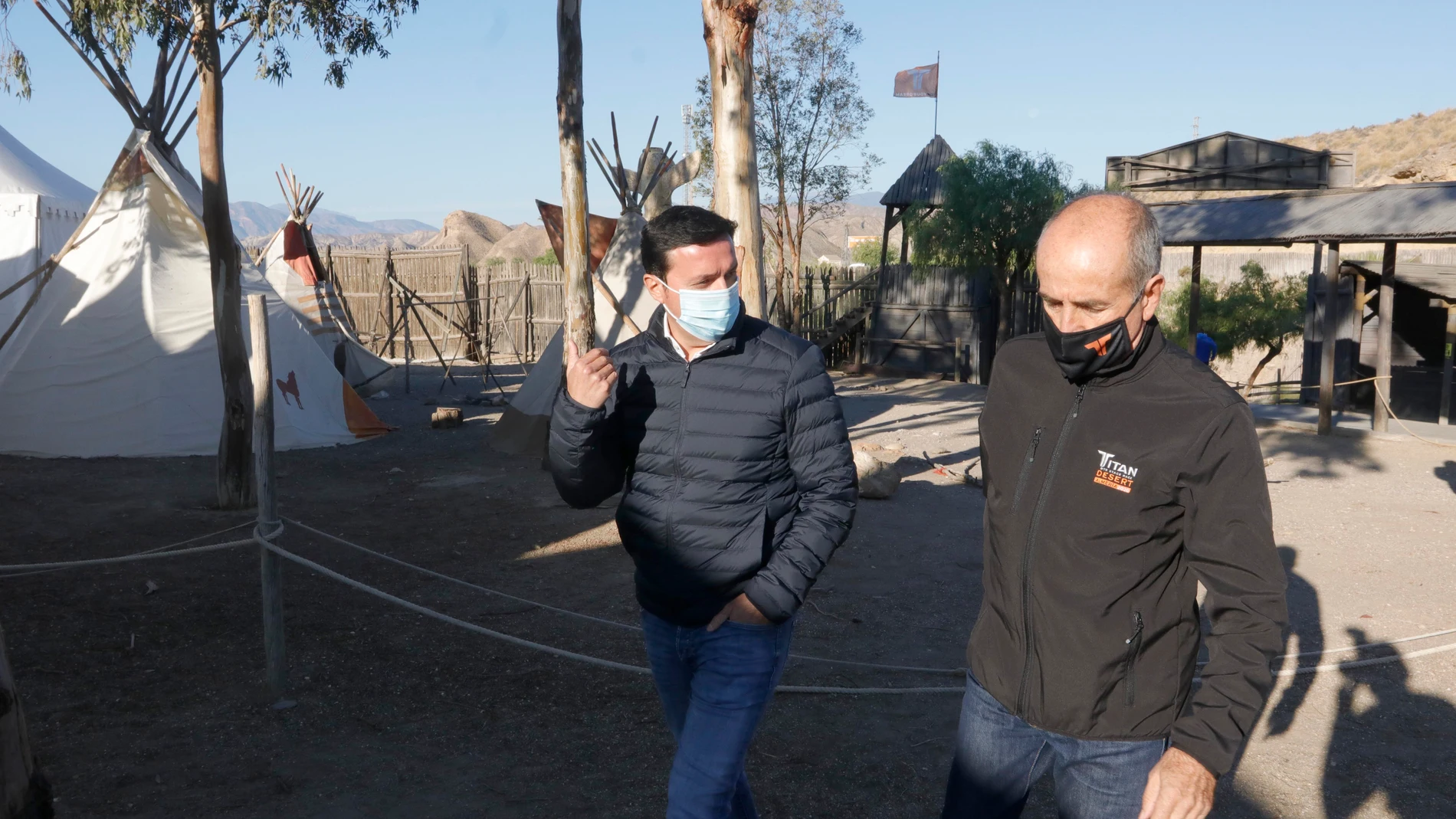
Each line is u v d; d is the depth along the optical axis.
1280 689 5.02
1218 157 20.14
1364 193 13.92
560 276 30.09
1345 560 7.63
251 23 9.16
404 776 4.00
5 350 11.98
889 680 5.14
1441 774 4.08
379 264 26.91
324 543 7.87
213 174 8.63
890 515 9.02
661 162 12.42
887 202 25.09
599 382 2.48
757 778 4.00
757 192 9.77
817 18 29.50
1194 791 1.81
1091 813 2.13
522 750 4.25
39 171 17.25
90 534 8.02
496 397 18.44
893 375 23.59
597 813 3.71
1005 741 2.25
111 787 3.88
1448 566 7.44
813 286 26.78
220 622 5.92
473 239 112.75
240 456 9.02
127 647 5.47
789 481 2.65
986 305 22.67
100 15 8.66
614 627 5.89
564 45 9.52
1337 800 3.85
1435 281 16.27
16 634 5.64
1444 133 57.12
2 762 2.16
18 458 11.16
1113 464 2.02
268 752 4.22
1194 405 1.96
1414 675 5.21
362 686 4.96
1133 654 2.05
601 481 2.65
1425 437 13.54
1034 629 2.13
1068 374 2.06
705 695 2.56
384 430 13.98
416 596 6.52
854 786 3.95
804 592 2.51
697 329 2.51
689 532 2.56
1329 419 14.01
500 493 9.98
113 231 11.92
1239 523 1.90
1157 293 2.01
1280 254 24.92
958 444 13.04
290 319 13.59
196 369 11.98
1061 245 1.98
